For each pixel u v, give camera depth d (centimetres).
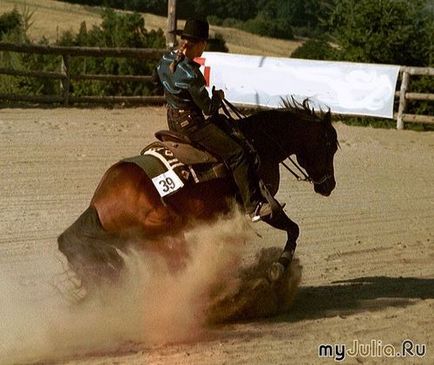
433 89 2619
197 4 7462
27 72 2528
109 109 2598
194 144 908
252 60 2678
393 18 2811
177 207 878
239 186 915
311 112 1043
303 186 1730
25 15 3356
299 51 3531
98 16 6531
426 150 2233
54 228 1276
